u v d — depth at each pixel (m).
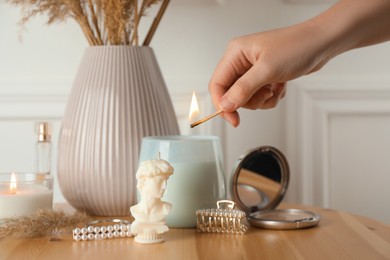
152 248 0.63
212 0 1.04
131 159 0.77
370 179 1.08
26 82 1.04
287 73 0.67
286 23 1.05
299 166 1.07
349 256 0.61
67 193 0.80
